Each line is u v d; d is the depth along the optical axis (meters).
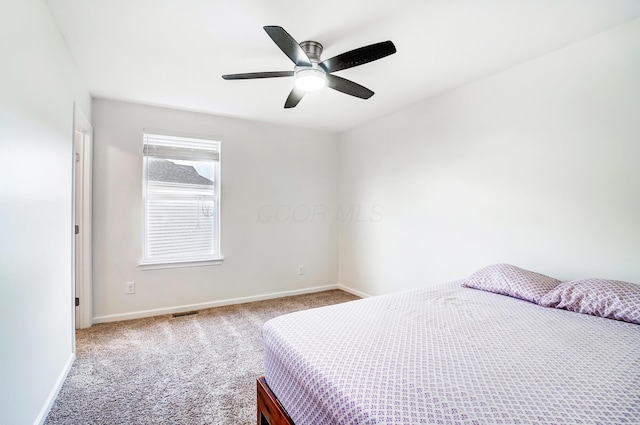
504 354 1.17
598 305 1.59
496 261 2.47
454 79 2.57
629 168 1.79
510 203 2.37
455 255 2.79
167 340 2.61
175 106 3.20
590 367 1.08
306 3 1.61
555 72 2.10
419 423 0.81
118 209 3.05
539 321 1.52
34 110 1.46
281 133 3.95
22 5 1.33
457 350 1.21
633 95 1.77
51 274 1.71
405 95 2.93
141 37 1.93
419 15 1.71
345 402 0.93
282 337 1.37
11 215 1.22
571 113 2.03
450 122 2.82
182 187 3.40
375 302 1.83
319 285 4.27
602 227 1.90
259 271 3.82
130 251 3.10
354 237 4.11
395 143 3.45
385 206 3.61
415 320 1.54
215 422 1.61
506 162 2.39
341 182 4.34
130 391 1.88
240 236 3.69
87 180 2.85
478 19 1.75
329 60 1.83
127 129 3.08
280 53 2.13
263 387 1.48
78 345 2.49
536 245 2.22
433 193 3.00
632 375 1.02
